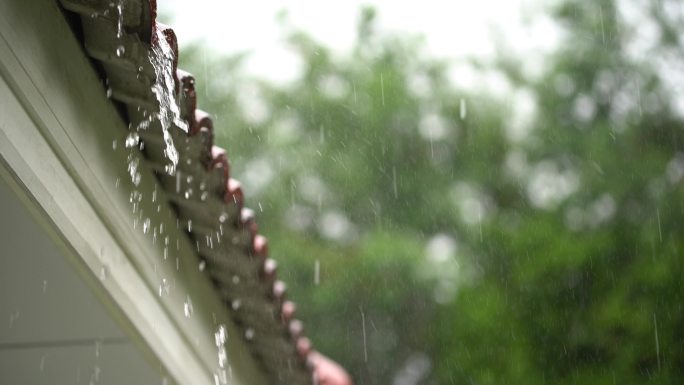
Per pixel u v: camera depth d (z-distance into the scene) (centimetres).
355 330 2130
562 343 1798
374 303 2119
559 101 2255
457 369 1875
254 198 2206
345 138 2244
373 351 2128
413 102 2275
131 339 475
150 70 379
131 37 367
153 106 404
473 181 2219
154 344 483
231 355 590
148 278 466
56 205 388
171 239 485
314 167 2223
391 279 2122
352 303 2130
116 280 439
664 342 1734
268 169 2230
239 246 502
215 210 472
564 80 2267
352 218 2208
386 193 2219
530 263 1859
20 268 438
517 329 1831
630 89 2238
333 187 2214
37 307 466
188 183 457
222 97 2277
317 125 2256
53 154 382
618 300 1778
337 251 2167
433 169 2227
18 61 353
